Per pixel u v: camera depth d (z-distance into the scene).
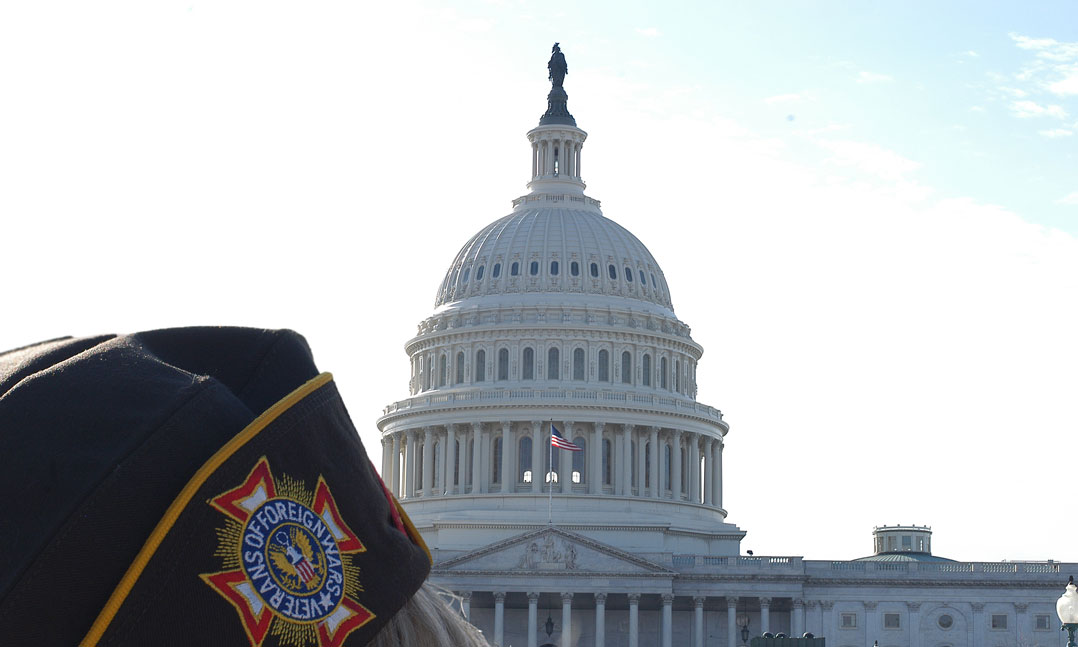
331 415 4.20
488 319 167.12
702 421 168.75
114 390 3.90
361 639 4.06
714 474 173.12
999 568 146.00
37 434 3.80
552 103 181.00
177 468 3.82
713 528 164.38
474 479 161.25
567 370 163.88
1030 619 144.12
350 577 4.07
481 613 150.12
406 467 168.12
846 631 145.50
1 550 3.69
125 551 3.72
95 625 3.62
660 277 175.12
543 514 154.62
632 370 165.75
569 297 166.25
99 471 3.74
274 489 3.92
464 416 162.38
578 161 180.50
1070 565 144.75
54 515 3.70
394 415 168.38
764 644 87.25
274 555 3.86
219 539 3.77
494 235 173.38
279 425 3.99
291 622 3.84
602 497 159.25
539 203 176.75
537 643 148.38
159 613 3.67
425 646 4.36
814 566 147.38
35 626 3.63
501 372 165.12
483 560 143.88
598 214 176.25
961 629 144.88
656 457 163.88
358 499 4.20
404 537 4.42
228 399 4.01
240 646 3.74
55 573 3.66
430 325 172.62
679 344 170.25
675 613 149.38
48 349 4.26
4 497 3.73
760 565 144.75
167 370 4.04
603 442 162.75
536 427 160.38
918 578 145.25
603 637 142.38
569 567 143.25
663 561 145.25
